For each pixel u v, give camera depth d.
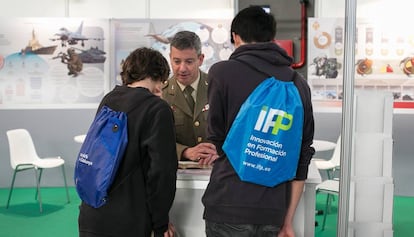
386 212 2.10
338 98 5.20
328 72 5.18
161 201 1.58
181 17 5.54
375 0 5.05
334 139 5.36
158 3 5.54
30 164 4.47
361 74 5.09
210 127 1.53
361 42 5.07
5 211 4.54
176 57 2.12
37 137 5.59
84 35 5.40
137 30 5.38
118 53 5.41
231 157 1.47
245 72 1.49
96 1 5.54
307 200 1.92
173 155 1.60
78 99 5.48
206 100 2.19
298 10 5.25
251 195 1.47
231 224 1.49
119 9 5.55
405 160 5.23
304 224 1.87
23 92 5.46
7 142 5.54
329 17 5.25
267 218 1.48
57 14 5.54
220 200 1.50
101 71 5.44
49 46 5.41
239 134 1.45
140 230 1.58
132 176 1.59
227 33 5.31
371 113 2.06
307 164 1.54
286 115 1.43
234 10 5.44
